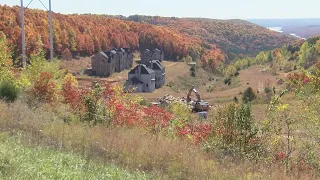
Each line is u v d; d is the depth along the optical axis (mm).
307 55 94875
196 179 8719
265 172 9539
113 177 7625
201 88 102062
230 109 12164
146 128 13430
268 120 11852
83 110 14508
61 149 9406
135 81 84250
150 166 9281
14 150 7617
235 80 102500
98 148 9977
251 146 11492
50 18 28656
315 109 11867
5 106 13789
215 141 11555
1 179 5887
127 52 120500
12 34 77812
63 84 18172
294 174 9781
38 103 16281
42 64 20812
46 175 6500
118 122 13703
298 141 11500
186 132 13047
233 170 9469
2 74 18844
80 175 7031
